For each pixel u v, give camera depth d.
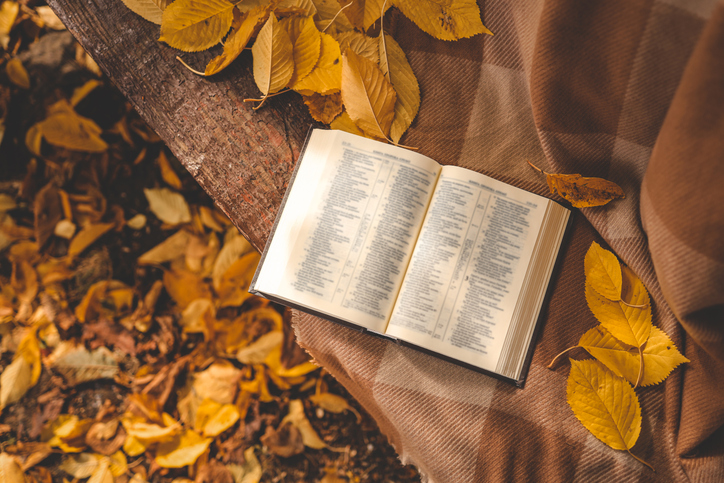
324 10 0.79
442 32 0.78
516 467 0.76
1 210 1.03
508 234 0.77
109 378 1.02
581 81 0.75
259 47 0.76
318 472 1.01
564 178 0.76
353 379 0.78
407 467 1.02
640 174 0.77
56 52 1.03
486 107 0.80
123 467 1.00
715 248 0.69
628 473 0.76
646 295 0.76
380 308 0.77
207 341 1.02
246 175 0.79
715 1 0.69
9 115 1.03
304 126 0.79
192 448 0.98
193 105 0.79
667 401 0.76
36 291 1.03
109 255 1.04
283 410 1.02
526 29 0.77
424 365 0.78
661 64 0.73
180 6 0.76
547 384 0.77
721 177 0.68
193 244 1.03
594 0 0.72
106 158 1.04
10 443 1.00
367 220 0.77
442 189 0.77
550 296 0.78
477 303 0.77
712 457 0.75
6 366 1.02
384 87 0.77
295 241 0.77
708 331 0.71
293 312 0.79
